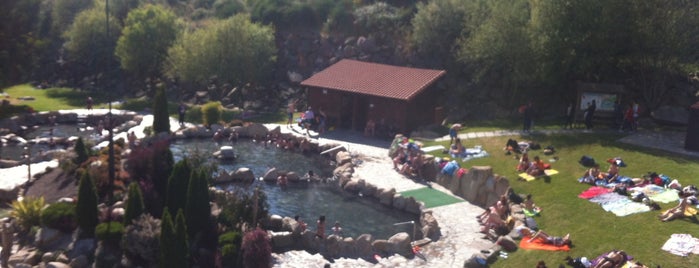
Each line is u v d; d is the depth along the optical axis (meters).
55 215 29.31
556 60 48.34
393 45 64.56
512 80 54.34
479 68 57.16
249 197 31.78
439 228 32.28
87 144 40.81
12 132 53.25
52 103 65.12
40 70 81.75
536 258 26.95
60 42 85.62
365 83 52.00
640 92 49.44
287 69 66.88
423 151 43.62
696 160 35.88
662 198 30.33
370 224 33.53
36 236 29.08
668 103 48.75
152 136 49.47
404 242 29.31
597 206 30.94
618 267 24.81
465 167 39.84
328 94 53.34
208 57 62.84
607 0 46.03
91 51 78.00
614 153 38.09
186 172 29.02
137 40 69.00
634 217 28.91
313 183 40.44
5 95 68.25
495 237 30.42
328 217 34.34
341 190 39.12
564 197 32.91
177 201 28.92
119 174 34.16
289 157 46.34
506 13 52.31
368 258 29.00
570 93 51.12
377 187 37.84
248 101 62.69
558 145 41.16
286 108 62.09
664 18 45.19
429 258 28.70
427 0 69.62
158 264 25.66
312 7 71.81
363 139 50.19
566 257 26.36
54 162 41.44
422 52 62.06
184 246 24.16
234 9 79.12
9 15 62.12
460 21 60.84
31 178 38.00
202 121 55.88
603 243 27.12
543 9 49.06
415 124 50.56
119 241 27.17
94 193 28.48
